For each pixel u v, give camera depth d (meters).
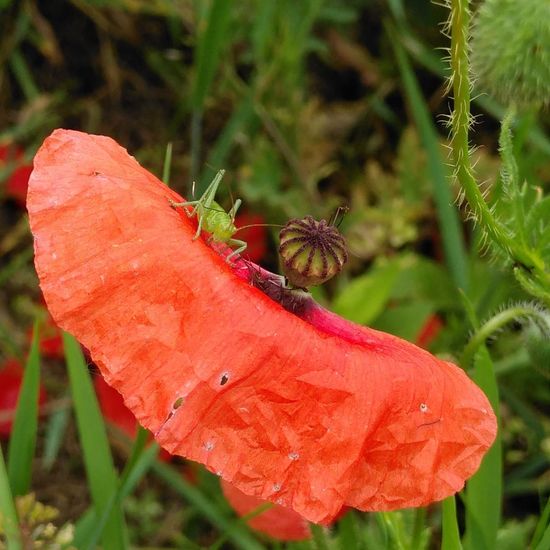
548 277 0.21
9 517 0.19
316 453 0.17
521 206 0.21
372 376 0.17
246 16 0.35
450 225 0.30
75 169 0.17
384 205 0.34
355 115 0.37
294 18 0.35
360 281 0.29
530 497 0.31
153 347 0.16
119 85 0.37
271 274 0.19
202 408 0.16
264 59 0.35
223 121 0.36
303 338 0.17
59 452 0.31
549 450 0.29
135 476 0.23
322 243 0.18
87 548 0.21
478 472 0.22
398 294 0.31
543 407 0.32
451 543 0.20
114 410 0.28
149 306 0.16
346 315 0.29
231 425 0.16
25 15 0.35
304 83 0.37
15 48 0.35
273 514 0.23
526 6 0.22
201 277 0.17
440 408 0.18
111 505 0.21
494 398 0.22
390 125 0.38
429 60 0.35
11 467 0.22
